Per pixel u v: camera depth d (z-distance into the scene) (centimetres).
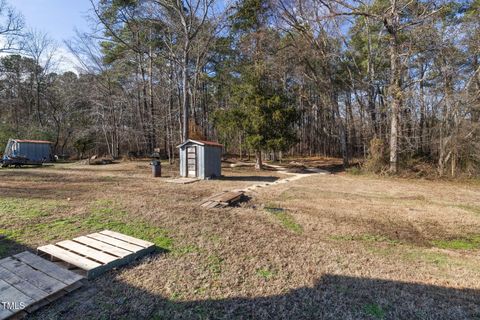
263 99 1630
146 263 352
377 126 1983
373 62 1986
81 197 741
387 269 356
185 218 562
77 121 2738
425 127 1667
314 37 1873
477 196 923
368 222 587
